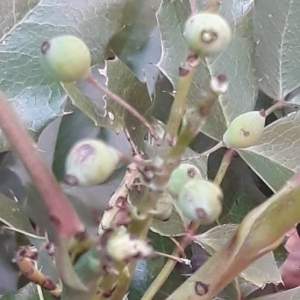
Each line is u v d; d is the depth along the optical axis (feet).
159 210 0.29
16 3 0.43
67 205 0.24
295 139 0.44
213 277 0.28
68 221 0.25
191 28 0.25
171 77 0.44
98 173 0.25
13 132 0.23
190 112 0.26
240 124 0.31
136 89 0.43
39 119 0.42
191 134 0.27
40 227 0.41
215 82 0.25
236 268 0.28
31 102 0.42
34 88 0.42
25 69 0.43
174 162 0.27
